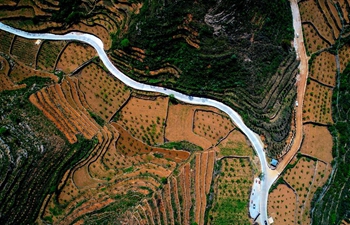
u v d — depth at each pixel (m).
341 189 71.06
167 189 63.66
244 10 66.56
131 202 61.91
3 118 63.53
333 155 71.00
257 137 69.12
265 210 67.06
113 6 71.25
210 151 67.75
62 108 67.88
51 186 62.28
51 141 63.72
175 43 68.81
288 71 71.19
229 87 69.88
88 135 66.94
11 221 58.59
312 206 68.44
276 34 70.06
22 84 69.44
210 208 64.94
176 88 70.69
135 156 67.88
